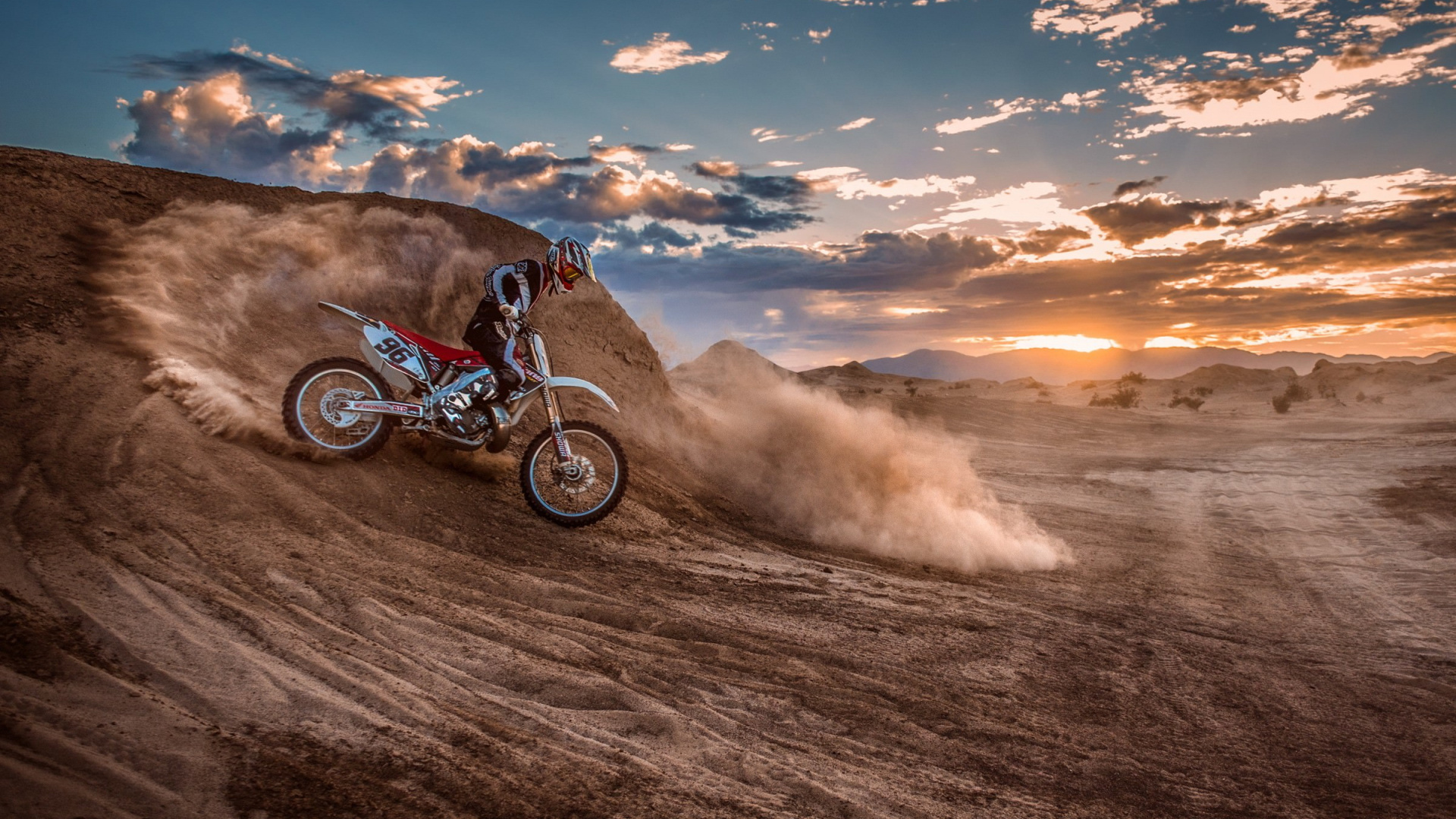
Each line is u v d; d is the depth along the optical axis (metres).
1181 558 10.26
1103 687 4.86
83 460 4.41
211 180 9.25
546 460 6.80
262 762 2.35
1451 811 3.63
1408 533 12.58
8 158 7.66
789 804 2.87
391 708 2.90
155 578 3.48
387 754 2.58
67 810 1.86
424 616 3.98
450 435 5.91
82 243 7.05
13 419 4.53
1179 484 20.62
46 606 2.96
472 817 2.32
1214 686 5.12
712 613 5.23
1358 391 83.19
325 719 2.71
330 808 2.21
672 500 8.52
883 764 3.39
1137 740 4.11
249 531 4.40
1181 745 4.12
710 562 6.72
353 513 5.30
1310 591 8.66
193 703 2.61
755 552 7.55
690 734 3.27
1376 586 8.94
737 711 3.67
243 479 4.95
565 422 6.48
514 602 4.60
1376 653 6.30
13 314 5.62
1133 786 3.56
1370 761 4.14
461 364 5.95
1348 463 25.25
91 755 2.11
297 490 5.16
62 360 5.30
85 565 3.40
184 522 4.20
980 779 3.41
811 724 3.68
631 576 5.81
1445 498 16.17
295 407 5.64
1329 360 107.50
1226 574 9.38
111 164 8.54
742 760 3.14
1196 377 118.12
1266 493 18.50
